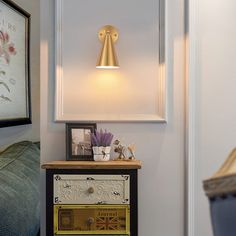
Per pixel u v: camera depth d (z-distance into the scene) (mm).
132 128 2066
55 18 2049
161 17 2043
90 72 2062
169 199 2066
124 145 2059
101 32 2055
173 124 2055
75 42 2061
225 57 2041
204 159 2047
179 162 2059
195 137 2045
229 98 2043
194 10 2035
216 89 2043
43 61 2066
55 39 2051
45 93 2072
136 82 2061
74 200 1831
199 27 2041
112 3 2053
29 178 1979
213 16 2037
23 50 2824
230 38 2039
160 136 2061
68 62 2062
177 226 2066
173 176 2059
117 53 2055
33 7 3029
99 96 2062
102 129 2064
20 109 2752
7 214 1477
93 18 2057
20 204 1642
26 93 2875
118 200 1829
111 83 2064
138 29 2053
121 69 2061
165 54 2041
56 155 2074
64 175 1827
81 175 1827
